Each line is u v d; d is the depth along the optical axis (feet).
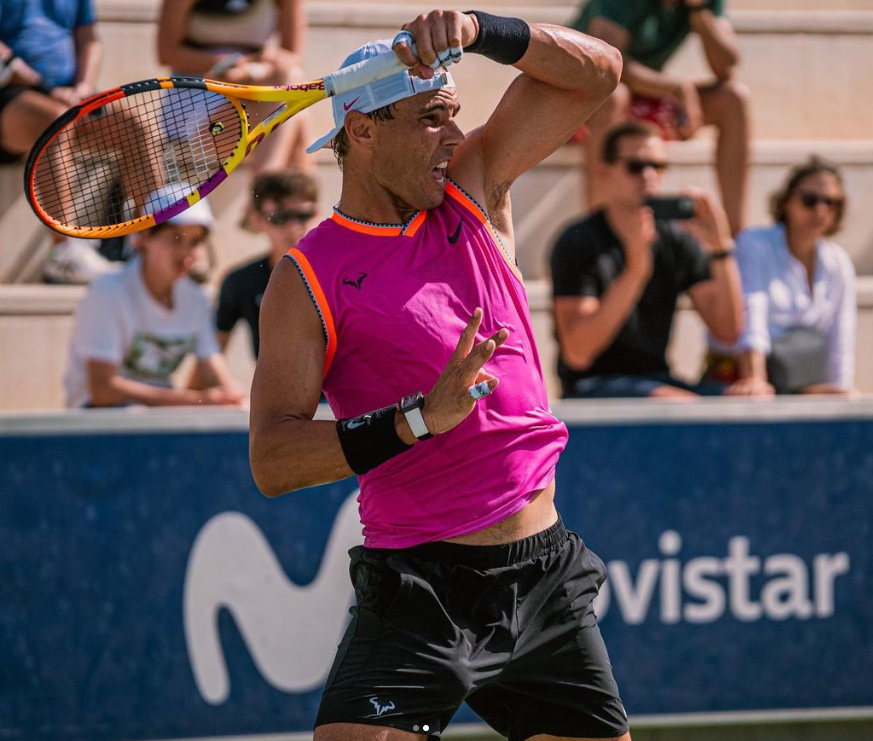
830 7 73.56
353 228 27.86
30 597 45.11
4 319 54.80
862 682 49.29
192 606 46.01
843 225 59.47
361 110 27.30
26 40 56.24
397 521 28.40
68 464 45.24
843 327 56.70
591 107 29.66
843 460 49.08
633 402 48.37
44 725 45.21
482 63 66.59
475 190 29.12
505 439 28.22
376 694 27.40
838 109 70.33
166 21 56.49
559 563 29.17
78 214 48.67
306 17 64.08
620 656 47.78
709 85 61.98
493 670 28.19
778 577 48.80
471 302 28.02
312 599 46.70
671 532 48.03
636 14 60.03
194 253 50.01
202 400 50.26
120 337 49.73
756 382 54.24
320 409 47.14
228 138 33.35
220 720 46.16
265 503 46.34
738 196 61.98
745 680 48.57
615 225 51.08
